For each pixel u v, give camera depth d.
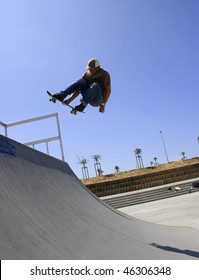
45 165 6.53
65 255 3.13
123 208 24.05
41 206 4.31
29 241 2.93
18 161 5.11
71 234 3.97
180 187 29.34
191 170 38.59
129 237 5.35
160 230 7.84
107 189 33.59
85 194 7.71
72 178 8.15
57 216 4.36
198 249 5.77
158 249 5.08
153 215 14.91
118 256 3.88
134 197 27.28
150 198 26.72
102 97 5.46
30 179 4.98
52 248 3.13
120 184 34.31
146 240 5.72
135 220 8.48
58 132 8.97
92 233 4.55
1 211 3.11
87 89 5.35
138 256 4.16
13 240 2.73
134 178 35.22
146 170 48.03
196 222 10.39
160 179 36.22
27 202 4.04
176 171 37.56
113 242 4.54
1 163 4.36
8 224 2.95
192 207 15.26
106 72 5.41
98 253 3.70
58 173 7.12
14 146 5.38
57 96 5.21
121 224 6.48
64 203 5.34
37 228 3.41
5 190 3.71
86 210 5.95
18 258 2.51
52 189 5.57
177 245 5.93
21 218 3.35
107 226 5.54
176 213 13.98
